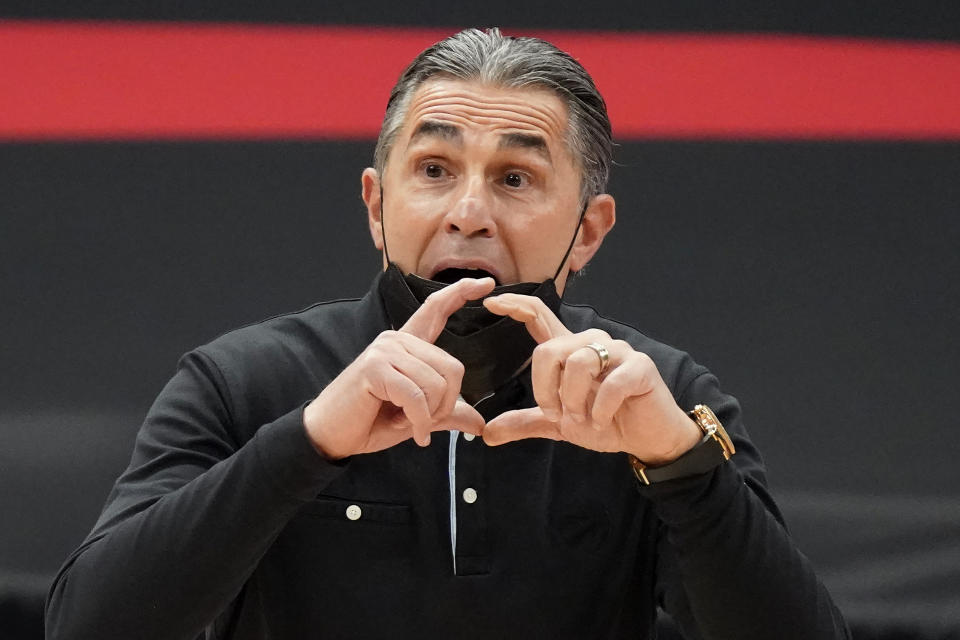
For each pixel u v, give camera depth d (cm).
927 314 993
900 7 1029
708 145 1019
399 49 1027
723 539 484
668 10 1029
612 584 566
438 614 545
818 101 1017
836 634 514
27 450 939
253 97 1016
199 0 1018
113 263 985
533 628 550
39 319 969
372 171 609
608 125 593
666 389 471
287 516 474
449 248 542
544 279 558
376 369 453
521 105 550
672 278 1007
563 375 456
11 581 911
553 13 1033
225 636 566
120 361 973
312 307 635
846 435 976
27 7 1006
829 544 941
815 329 995
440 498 556
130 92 1007
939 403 979
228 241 1000
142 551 475
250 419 571
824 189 1010
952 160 1009
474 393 563
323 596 545
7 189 986
